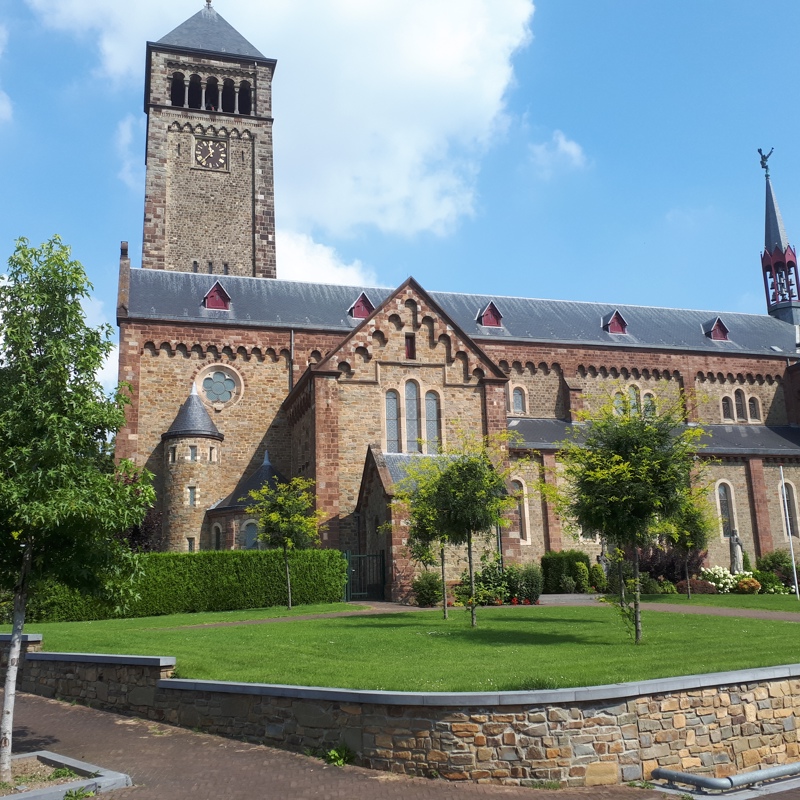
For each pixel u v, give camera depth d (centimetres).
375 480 3734
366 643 2011
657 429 2178
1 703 1769
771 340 6266
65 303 1332
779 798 1152
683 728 1284
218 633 2319
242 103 6469
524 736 1183
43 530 1283
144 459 4494
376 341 4147
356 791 1116
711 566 5019
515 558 3812
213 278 5219
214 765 1235
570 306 6034
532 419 5312
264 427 4728
